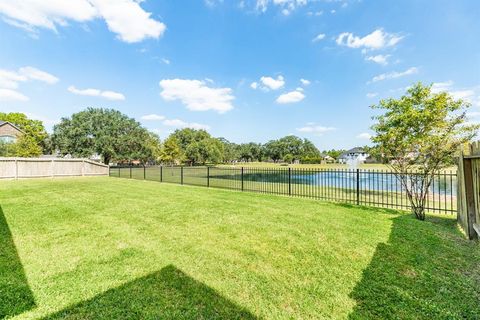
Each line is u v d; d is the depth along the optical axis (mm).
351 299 2451
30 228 4812
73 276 2912
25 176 17109
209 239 4203
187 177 17109
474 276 2896
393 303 2373
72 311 2258
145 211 6262
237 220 5398
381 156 6340
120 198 8227
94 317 2178
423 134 5500
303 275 2953
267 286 2709
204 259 3410
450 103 5281
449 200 8750
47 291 2578
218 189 10820
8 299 2414
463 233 4594
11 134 38625
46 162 18031
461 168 4734
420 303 2363
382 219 5488
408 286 2676
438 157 5387
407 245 3867
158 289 2646
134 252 3646
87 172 20016
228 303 2402
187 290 2629
